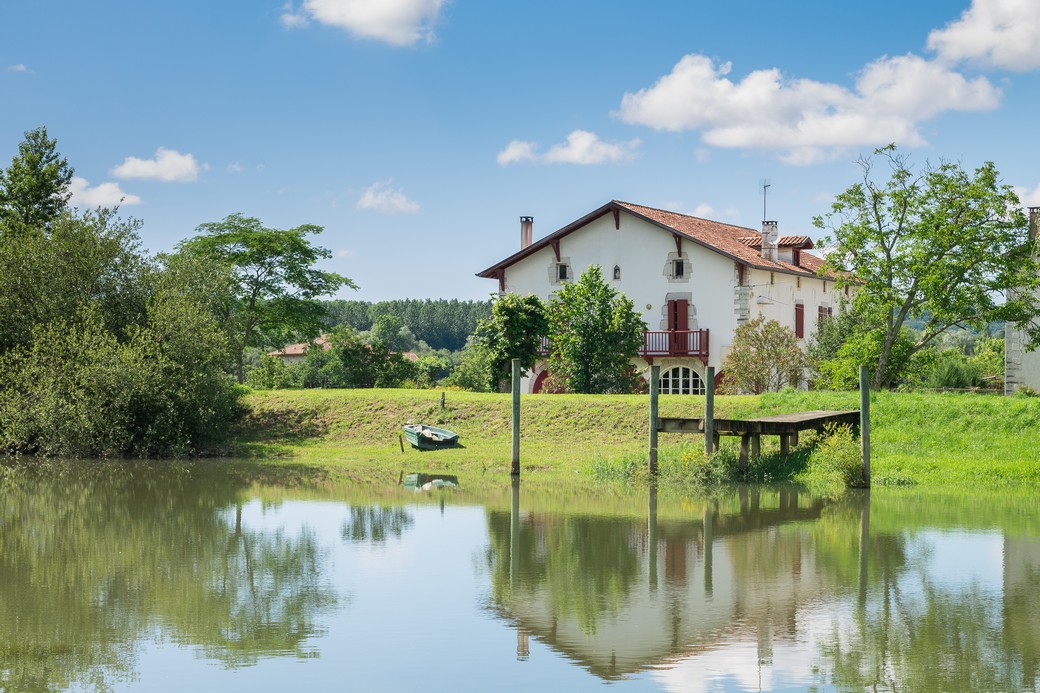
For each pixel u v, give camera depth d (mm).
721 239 44844
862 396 23422
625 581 14289
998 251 31984
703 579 14344
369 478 26266
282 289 58844
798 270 45750
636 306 44250
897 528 18234
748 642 11297
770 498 22062
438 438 31094
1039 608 12641
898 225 33000
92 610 12758
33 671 10344
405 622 12172
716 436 25766
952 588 13703
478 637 11523
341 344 61250
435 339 155375
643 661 10625
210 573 14930
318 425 34812
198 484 25219
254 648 11125
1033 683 9867
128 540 17562
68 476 26828
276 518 19828
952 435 26484
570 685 9828
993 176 31906
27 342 33125
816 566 15148
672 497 22375
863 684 9883
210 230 58688
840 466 23672
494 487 24297
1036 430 25859
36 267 33531
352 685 9883
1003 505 20812
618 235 44562
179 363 32281
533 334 40188
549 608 12797
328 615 12477
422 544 17062
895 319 34938
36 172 46062
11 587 14039
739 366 35969
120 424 31406
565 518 19609
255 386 61281
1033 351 34312
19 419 30984
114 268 35062
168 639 11508
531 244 46875
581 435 31047
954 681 9953
